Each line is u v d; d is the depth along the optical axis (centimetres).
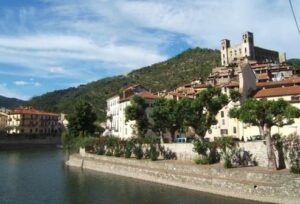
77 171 9450
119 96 13762
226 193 5800
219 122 10369
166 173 7131
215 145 6912
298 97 9194
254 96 9944
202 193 6100
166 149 8300
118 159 9169
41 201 5956
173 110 8388
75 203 5784
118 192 6519
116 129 13800
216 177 6134
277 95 9481
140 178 7838
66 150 12812
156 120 8806
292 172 5409
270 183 5316
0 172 9350
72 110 13700
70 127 13088
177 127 8856
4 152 16212
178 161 7756
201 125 7544
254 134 9544
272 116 5734
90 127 13325
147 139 8825
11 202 5909
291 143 5734
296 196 4912
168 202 5600
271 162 5791
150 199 5859
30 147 19750
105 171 9138
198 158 7294
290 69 17712
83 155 11169
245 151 6469
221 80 17038
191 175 6569
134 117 9969
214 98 7444
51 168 10144
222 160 6862
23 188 7088
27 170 9731
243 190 5550
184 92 14438
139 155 8794
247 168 6119
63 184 7494
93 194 6425
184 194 6100
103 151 10438
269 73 16300
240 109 6081
